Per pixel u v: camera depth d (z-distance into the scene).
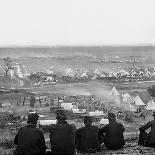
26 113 22.17
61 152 12.42
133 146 15.36
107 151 14.16
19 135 11.95
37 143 11.87
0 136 20.02
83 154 13.53
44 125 20.70
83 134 14.04
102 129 14.76
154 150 13.95
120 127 14.73
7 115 21.61
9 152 18.09
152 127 14.83
